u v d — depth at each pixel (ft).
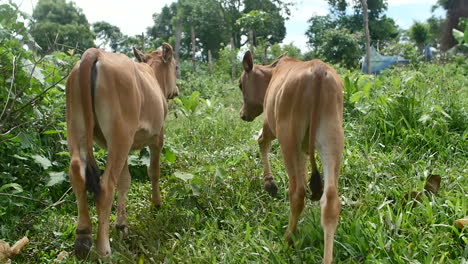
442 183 16.51
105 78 13.06
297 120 12.84
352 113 22.98
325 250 11.48
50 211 16.60
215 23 116.47
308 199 16.74
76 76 12.94
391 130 20.72
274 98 14.71
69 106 13.21
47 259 13.87
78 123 13.09
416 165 18.13
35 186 18.26
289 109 13.03
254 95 19.11
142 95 14.90
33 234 15.49
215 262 12.79
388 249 12.37
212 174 18.76
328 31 85.97
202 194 17.53
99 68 13.01
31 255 14.19
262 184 18.38
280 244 13.65
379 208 14.19
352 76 25.52
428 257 11.61
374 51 70.64
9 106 17.48
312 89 12.41
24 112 17.46
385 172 17.34
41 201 16.22
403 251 12.16
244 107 19.76
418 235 13.12
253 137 23.75
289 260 12.84
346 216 14.60
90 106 12.72
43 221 15.83
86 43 60.90
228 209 16.63
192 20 115.34
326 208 11.62
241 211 16.67
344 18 128.67
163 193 18.86
